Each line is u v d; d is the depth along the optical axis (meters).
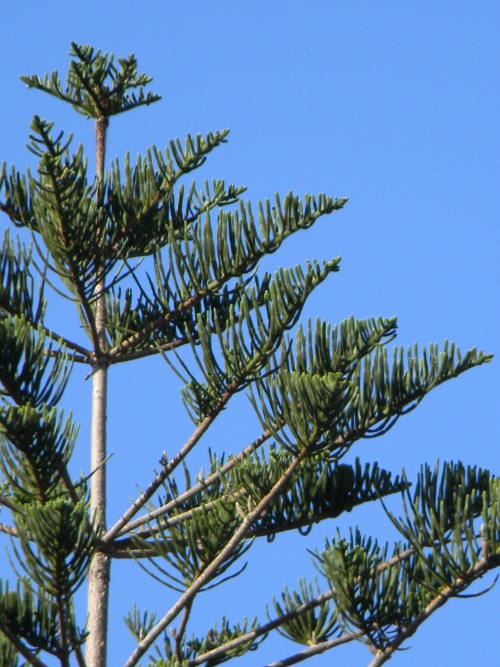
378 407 14.44
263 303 16.16
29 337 14.09
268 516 15.91
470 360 14.38
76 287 16.02
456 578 13.15
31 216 16.70
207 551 14.48
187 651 16.83
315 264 14.24
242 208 16.02
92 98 17.42
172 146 17.05
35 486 13.95
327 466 15.92
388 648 13.70
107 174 16.94
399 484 16.23
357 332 14.24
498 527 12.90
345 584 13.66
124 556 15.24
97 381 16.38
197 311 16.84
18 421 13.31
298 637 16.02
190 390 14.55
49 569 12.91
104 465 15.90
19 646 13.53
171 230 16.08
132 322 17.33
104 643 14.88
